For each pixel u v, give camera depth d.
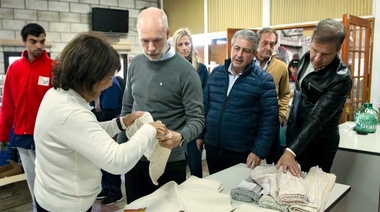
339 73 1.69
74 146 1.01
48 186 1.09
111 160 0.99
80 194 1.09
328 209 1.32
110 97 2.99
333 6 4.20
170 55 1.66
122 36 6.12
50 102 1.05
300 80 1.91
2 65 4.88
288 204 1.28
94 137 1.00
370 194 2.31
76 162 1.06
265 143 1.95
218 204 1.30
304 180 1.44
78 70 1.02
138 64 1.78
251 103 2.00
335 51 1.63
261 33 2.88
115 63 1.08
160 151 1.33
